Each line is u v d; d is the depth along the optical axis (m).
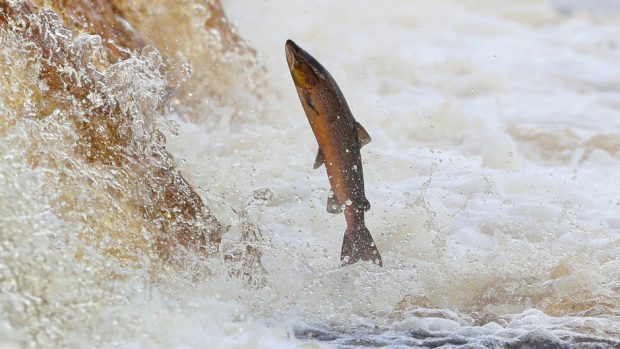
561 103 43.56
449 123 36.09
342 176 18.55
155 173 19.88
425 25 62.94
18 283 15.54
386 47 51.72
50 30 19.44
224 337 17.09
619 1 76.75
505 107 42.25
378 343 17.83
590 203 27.84
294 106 35.12
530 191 28.69
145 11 30.91
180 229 19.52
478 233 24.44
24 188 16.55
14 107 18.09
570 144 34.75
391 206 24.64
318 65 17.81
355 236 19.06
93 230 17.61
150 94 20.64
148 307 16.94
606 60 56.81
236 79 34.12
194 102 32.06
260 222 22.52
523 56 55.91
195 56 32.59
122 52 23.61
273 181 26.72
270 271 19.92
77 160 18.30
